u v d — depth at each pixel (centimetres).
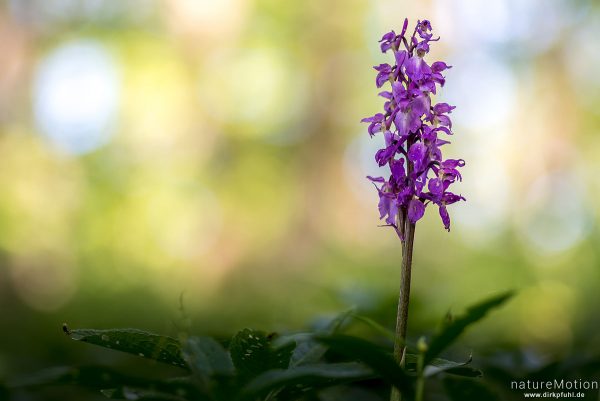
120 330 288
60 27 2733
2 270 2278
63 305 2270
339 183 2916
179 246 2548
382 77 318
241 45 2750
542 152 2742
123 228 2470
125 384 267
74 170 2495
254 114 2822
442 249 2636
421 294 693
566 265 2538
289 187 2850
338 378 292
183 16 2666
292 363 306
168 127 2617
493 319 1225
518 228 2683
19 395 517
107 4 2750
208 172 2705
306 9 2853
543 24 2805
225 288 2566
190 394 271
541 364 504
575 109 2752
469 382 283
